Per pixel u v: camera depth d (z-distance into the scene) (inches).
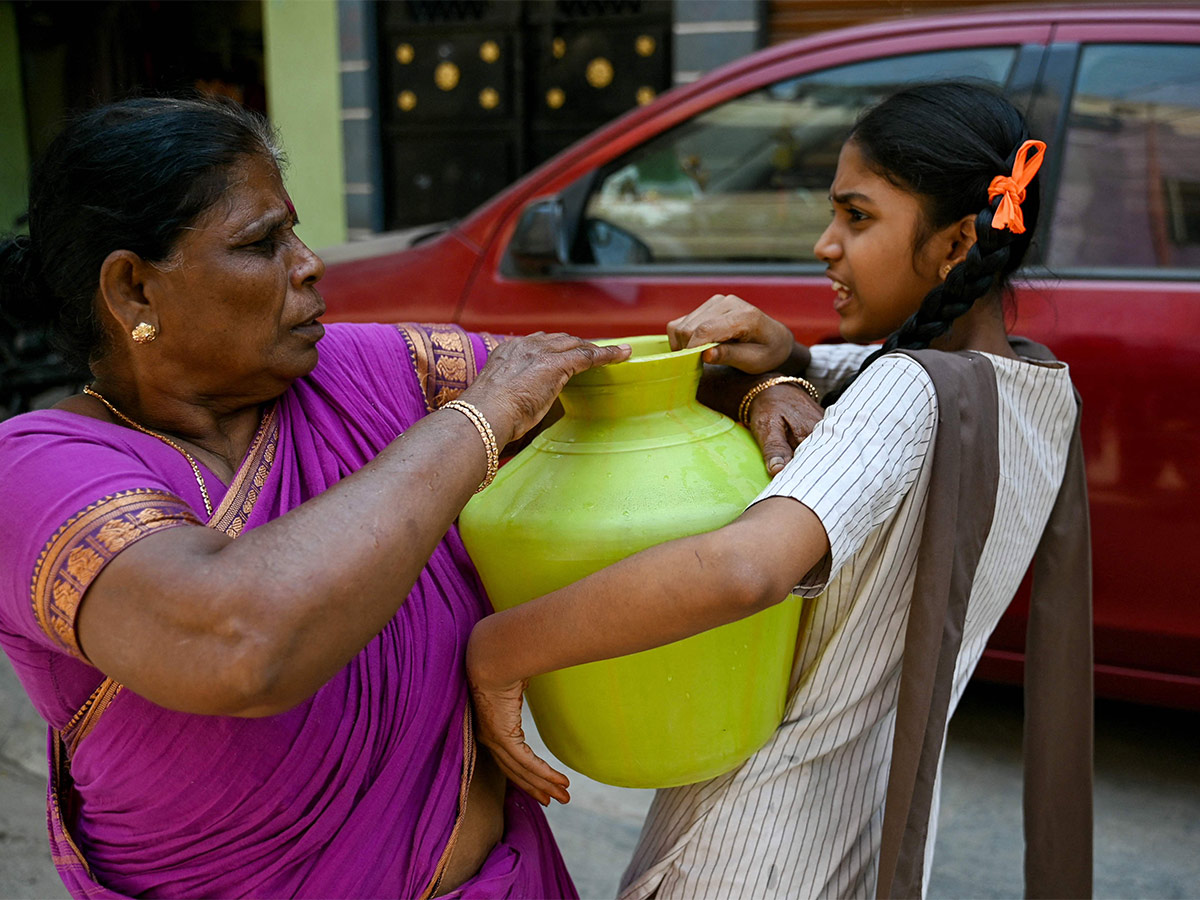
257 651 31.2
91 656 33.4
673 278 109.0
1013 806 97.0
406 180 238.7
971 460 41.6
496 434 37.7
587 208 115.6
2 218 258.7
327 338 46.8
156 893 40.1
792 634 44.0
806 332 102.5
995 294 46.7
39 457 35.5
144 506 34.0
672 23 212.4
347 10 227.8
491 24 223.5
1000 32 101.1
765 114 109.1
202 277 37.6
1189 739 108.0
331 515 33.4
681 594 35.7
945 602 41.6
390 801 40.8
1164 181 93.9
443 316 117.0
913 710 41.9
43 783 103.9
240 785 37.9
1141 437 90.7
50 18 255.6
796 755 46.0
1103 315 91.9
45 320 40.5
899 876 43.5
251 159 38.7
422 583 43.1
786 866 45.9
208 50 255.6
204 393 40.3
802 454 39.6
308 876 39.5
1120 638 95.3
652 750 41.8
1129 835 92.9
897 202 46.1
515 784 48.9
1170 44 94.5
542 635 38.5
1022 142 45.9
